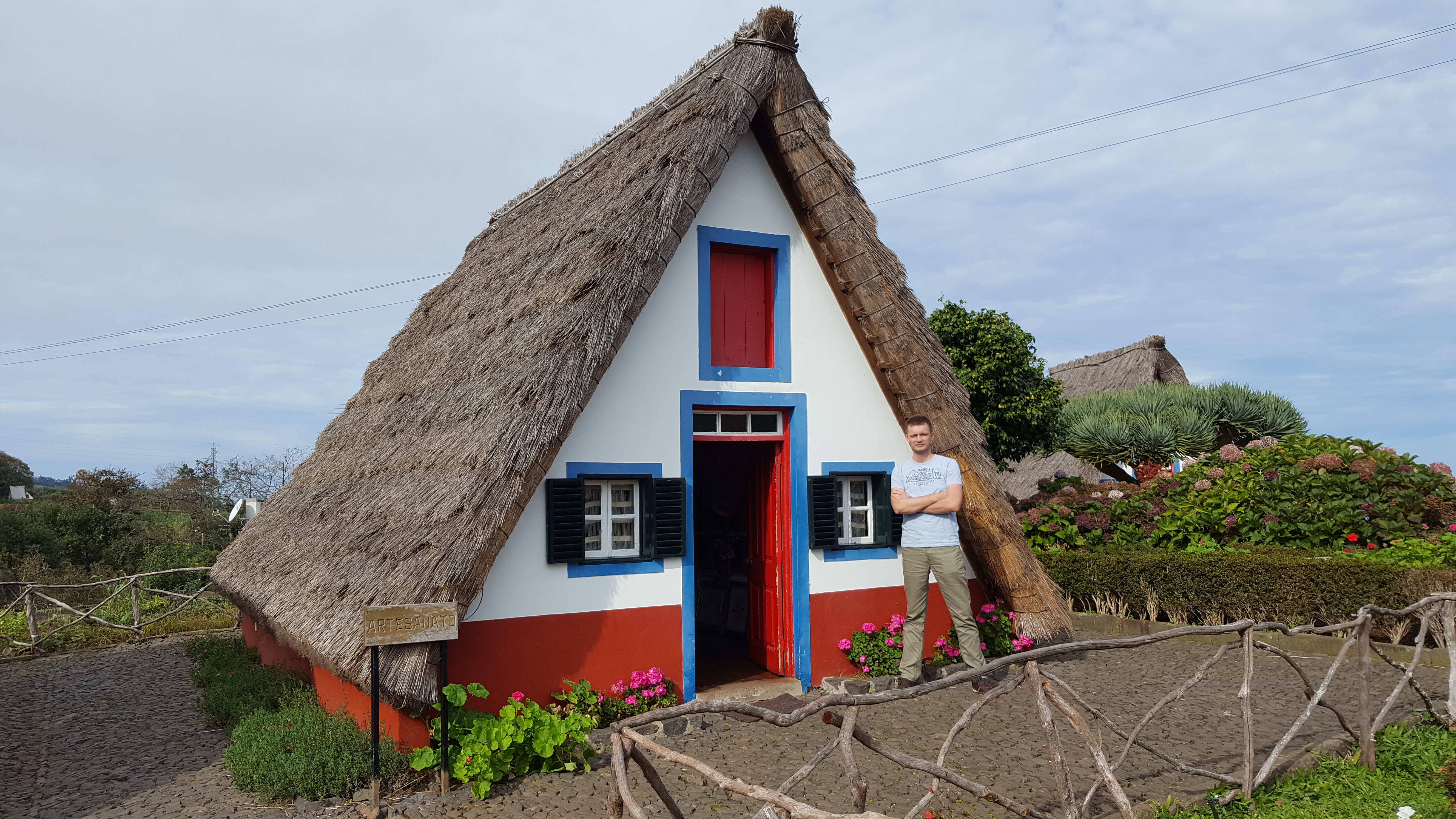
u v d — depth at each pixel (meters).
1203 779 4.86
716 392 7.04
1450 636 5.43
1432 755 4.89
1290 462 10.70
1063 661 8.21
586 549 6.52
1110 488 12.62
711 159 6.79
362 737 5.58
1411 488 9.30
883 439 7.84
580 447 6.41
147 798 5.49
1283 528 9.77
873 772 5.20
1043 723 3.90
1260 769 4.76
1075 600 10.63
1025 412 14.26
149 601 13.67
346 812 4.90
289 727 5.91
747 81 7.12
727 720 6.38
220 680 8.45
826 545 7.39
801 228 7.63
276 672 8.12
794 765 5.40
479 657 5.87
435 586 5.27
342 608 5.71
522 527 6.11
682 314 6.96
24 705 8.31
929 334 7.72
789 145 7.31
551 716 5.40
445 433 6.56
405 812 4.79
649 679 6.33
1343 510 9.39
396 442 7.50
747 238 7.33
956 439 7.53
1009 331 14.34
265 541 8.76
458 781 5.17
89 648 11.44
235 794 5.42
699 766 3.04
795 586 7.31
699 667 7.92
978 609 8.09
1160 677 7.45
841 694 3.38
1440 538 8.61
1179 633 4.20
